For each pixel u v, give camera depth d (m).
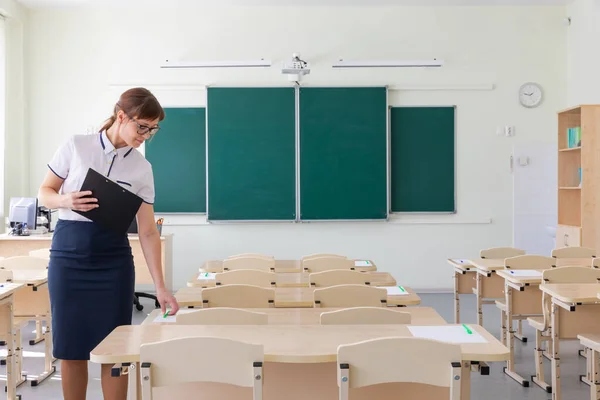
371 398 2.11
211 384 2.11
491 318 5.68
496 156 7.18
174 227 7.07
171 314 2.40
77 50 7.03
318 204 7.05
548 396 3.54
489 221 7.16
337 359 1.73
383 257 7.15
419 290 7.16
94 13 7.04
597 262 4.29
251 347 1.72
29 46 7.00
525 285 3.97
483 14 7.15
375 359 1.73
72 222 2.17
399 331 2.08
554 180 7.06
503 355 1.79
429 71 7.12
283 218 7.05
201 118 7.06
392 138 7.13
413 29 7.11
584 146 5.90
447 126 7.14
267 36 7.07
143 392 1.72
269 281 3.58
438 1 6.97
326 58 7.08
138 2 6.95
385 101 7.04
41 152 7.02
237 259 4.32
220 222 7.05
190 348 1.72
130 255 2.30
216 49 7.06
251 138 7.02
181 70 7.06
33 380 3.78
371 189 7.05
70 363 2.21
